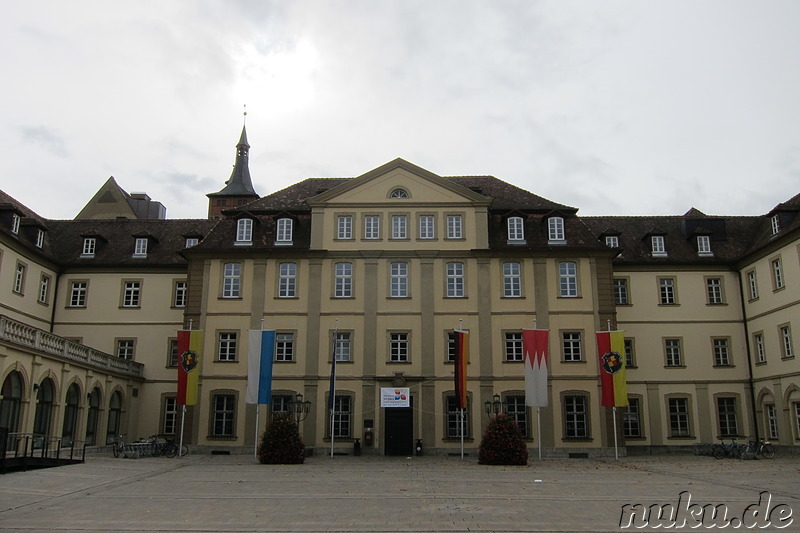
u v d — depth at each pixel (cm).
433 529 1552
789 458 3762
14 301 4047
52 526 1577
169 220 5128
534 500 2000
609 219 5075
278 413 3459
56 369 3297
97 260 4678
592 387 3956
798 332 3825
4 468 2578
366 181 4241
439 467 3125
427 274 4116
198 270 4188
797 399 3856
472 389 3966
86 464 3056
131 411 4331
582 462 3516
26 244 4178
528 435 3903
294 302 4109
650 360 4475
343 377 3997
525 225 4259
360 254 4147
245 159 7581
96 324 4578
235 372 4034
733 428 4388
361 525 1602
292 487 2308
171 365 4522
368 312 4075
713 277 4578
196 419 3972
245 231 4278
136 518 1684
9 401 2902
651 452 4338
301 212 4416
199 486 2328
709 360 4466
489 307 4066
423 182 4231
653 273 4594
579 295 4075
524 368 3719
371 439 3900
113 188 6359
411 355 4012
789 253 3916
